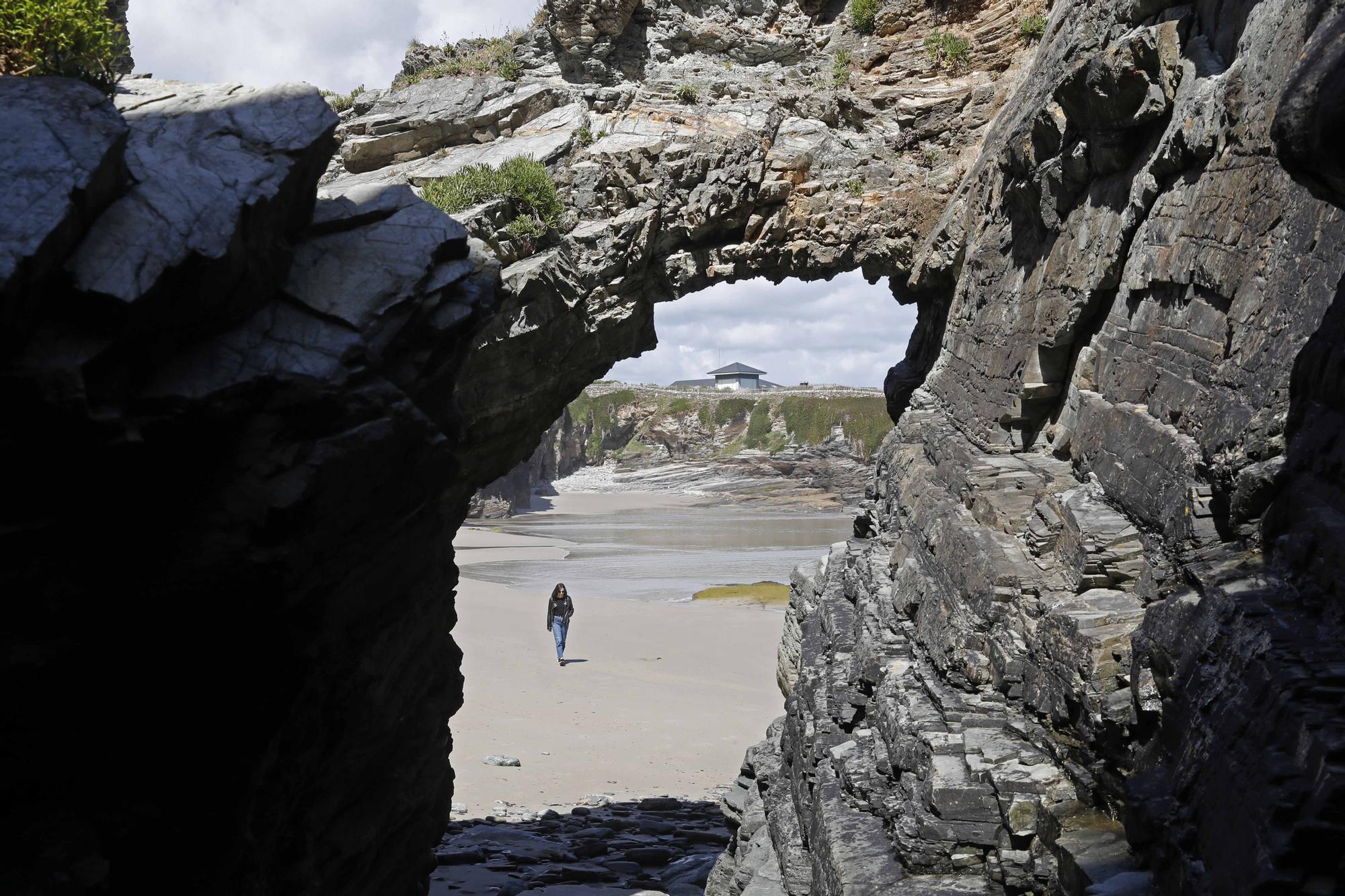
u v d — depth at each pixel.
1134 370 11.10
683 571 57.19
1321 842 4.81
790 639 23.69
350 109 23.59
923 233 22.19
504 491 99.88
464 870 17.97
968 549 11.61
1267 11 9.23
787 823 14.67
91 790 9.38
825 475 112.06
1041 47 18.30
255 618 9.45
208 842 9.95
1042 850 8.00
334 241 10.26
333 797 11.84
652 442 132.38
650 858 18.92
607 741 25.44
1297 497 6.93
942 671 11.15
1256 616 6.38
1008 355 15.02
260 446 8.80
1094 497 10.84
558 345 20.92
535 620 40.47
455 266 10.52
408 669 13.17
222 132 9.30
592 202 21.77
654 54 23.69
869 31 23.72
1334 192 5.92
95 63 9.70
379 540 10.58
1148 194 11.22
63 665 8.72
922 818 9.02
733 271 23.23
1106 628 8.55
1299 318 7.87
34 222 7.12
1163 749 7.11
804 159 22.67
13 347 7.30
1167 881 6.17
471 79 23.52
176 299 8.12
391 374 10.04
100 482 8.21
